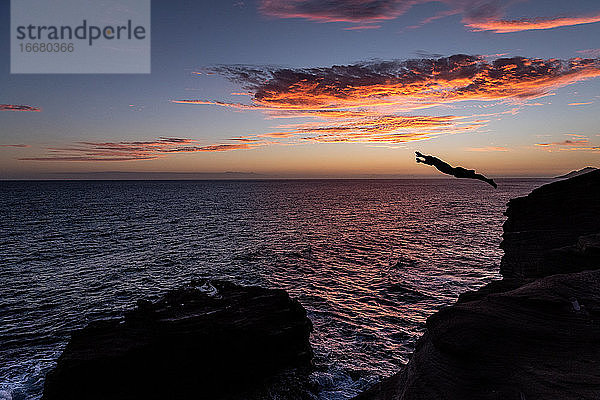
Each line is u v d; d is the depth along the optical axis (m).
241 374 20.72
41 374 21.33
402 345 25.14
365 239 68.62
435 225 87.94
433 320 9.48
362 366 22.39
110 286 38.62
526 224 22.78
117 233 73.25
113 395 18.33
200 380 20.00
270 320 22.17
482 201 174.50
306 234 74.81
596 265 14.06
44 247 58.09
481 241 65.38
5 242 61.38
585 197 21.45
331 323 28.91
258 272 45.16
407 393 7.52
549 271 15.96
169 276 42.91
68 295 35.50
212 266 47.88
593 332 7.93
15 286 37.81
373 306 32.88
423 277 42.25
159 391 19.22
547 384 6.68
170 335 19.64
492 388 6.91
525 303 9.34
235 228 82.56
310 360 22.70
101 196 197.88
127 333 20.02
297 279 42.06
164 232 75.44
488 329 8.34
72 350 18.66
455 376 7.45
